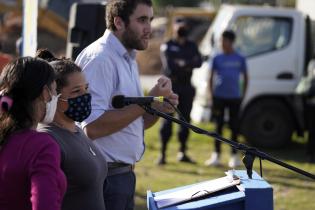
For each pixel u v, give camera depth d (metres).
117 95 4.87
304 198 9.93
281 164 4.61
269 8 14.45
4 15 19.75
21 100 3.76
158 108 5.16
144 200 9.51
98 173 4.28
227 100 12.36
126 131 5.20
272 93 14.19
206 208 4.30
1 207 3.71
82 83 4.32
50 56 4.82
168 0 43.56
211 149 14.16
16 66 3.79
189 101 12.09
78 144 4.23
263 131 14.30
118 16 5.23
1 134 3.76
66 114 4.28
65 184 3.74
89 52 5.19
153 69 32.00
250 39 14.31
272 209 4.27
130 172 5.33
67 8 17.84
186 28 12.08
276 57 14.22
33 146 3.70
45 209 3.51
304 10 15.05
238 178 4.59
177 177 11.27
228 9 14.76
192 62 11.98
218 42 14.22
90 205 4.21
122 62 5.23
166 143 12.34
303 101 13.26
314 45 14.34
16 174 3.66
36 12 6.93
